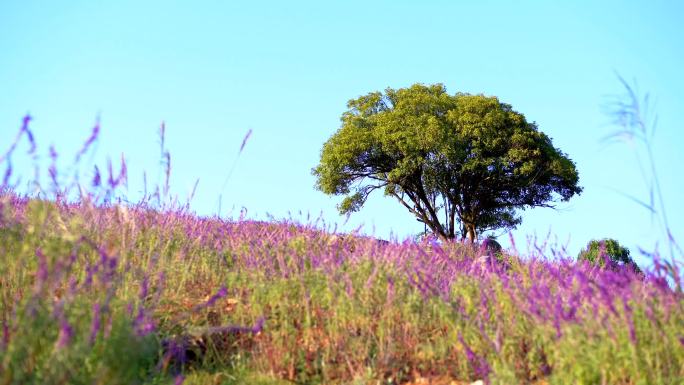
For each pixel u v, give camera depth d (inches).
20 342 165.2
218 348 249.0
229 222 438.3
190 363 237.0
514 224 1354.6
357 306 255.1
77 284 238.2
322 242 381.1
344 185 1338.6
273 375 232.2
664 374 187.9
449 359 242.7
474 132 1181.7
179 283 294.7
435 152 1219.9
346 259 315.6
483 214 1339.8
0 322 207.8
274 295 260.8
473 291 268.7
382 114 1283.2
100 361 174.4
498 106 1251.8
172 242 326.0
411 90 1320.1
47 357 173.8
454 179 1267.2
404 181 1277.1
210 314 268.2
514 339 231.8
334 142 1304.1
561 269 303.4
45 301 197.5
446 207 1304.1
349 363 231.5
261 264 305.7
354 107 1366.9
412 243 357.4
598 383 192.7
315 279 274.1
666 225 198.1
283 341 248.4
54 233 251.0
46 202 235.0
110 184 248.2
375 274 266.7
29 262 241.0
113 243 249.8
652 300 210.4
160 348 224.5
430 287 269.1
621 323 201.6
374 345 251.6
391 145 1231.5
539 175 1249.4
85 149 212.2
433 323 267.7
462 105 1261.1
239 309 264.4
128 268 271.4
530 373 222.5
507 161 1193.4
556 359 209.0
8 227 244.2
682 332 195.8
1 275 231.1
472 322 244.1
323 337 255.6
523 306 235.0
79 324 188.4
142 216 324.2
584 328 204.1
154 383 207.2
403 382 230.4
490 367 216.5
